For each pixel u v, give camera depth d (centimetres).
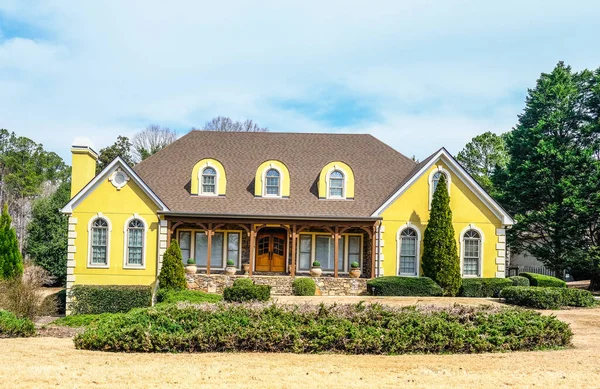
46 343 1631
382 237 3183
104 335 1509
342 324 1551
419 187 3203
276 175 3362
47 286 4644
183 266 3094
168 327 1529
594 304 2695
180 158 3578
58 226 4691
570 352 1516
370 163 3606
